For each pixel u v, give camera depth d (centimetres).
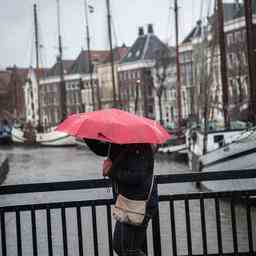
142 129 440
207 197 536
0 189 506
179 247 1041
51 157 4878
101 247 1041
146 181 442
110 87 8769
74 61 10250
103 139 430
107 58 8812
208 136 2416
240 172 528
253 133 1462
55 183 511
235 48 4722
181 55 6738
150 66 7475
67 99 9862
